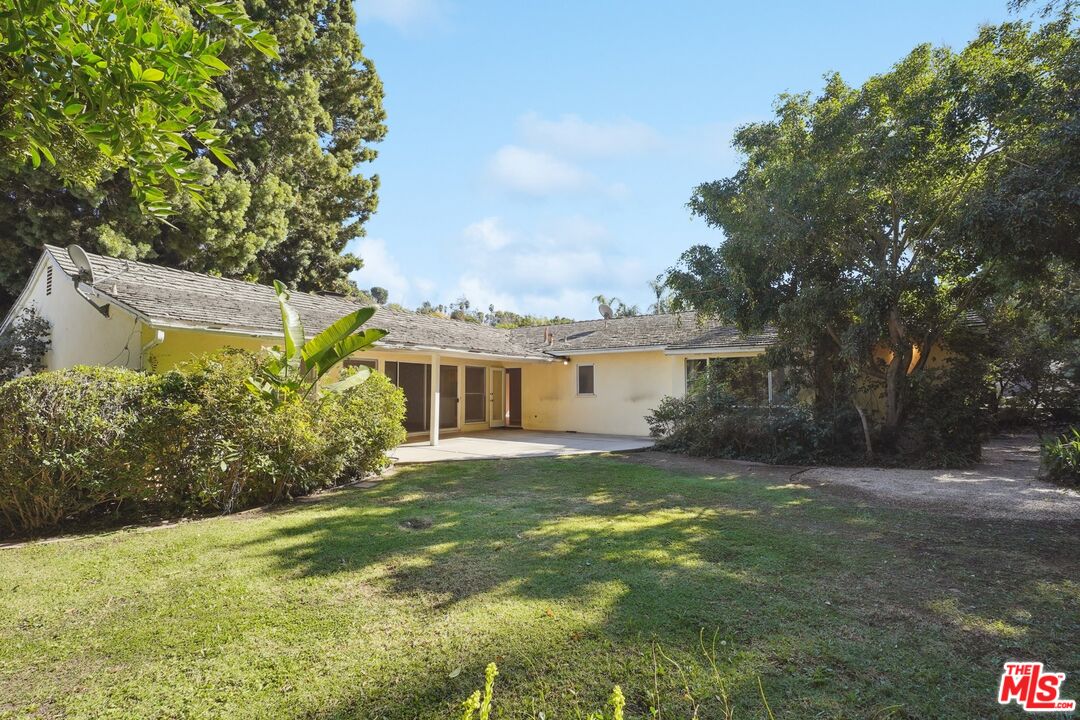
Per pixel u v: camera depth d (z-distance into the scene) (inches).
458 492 306.0
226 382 258.2
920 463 395.9
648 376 652.1
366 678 111.9
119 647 125.2
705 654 119.1
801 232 382.0
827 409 439.8
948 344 466.9
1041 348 504.1
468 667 115.5
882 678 111.0
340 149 980.6
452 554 191.0
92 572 174.1
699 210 453.1
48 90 78.4
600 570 173.6
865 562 182.1
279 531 222.2
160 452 240.5
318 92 844.6
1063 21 292.7
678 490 311.3
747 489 314.0
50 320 447.8
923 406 414.3
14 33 71.9
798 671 113.4
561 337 781.3
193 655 121.6
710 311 452.1
